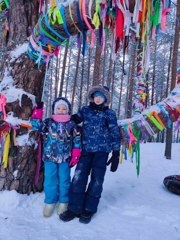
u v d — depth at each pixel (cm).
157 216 282
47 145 273
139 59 581
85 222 257
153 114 286
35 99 293
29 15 292
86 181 276
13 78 289
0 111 280
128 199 327
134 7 216
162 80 2034
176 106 282
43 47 276
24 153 285
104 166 279
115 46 246
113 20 238
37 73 293
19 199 278
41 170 301
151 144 942
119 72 2069
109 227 252
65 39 274
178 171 511
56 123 273
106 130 282
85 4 234
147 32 220
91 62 1981
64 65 1588
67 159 273
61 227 247
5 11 311
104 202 310
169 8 217
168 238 238
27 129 288
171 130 674
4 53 304
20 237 219
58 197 281
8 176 284
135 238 233
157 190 372
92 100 290
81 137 283
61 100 278
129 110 1103
